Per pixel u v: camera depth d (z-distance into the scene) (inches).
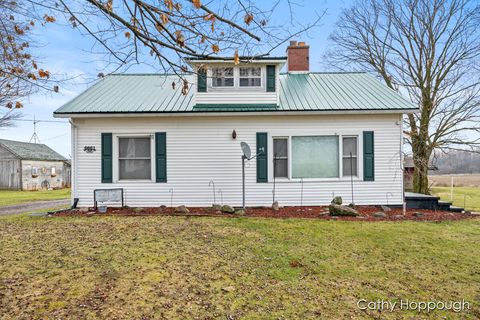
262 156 378.6
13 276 155.5
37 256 186.5
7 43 150.9
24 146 1122.0
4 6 139.5
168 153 379.9
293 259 184.5
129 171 383.9
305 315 120.8
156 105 380.2
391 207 377.1
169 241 221.0
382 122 377.1
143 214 332.5
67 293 137.0
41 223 288.5
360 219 305.0
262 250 201.3
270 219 303.3
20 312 120.1
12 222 294.7
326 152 379.9
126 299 131.9
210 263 176.2
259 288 144.7
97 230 256.2
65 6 120.3
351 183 378.0
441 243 222.7
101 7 115.6
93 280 151.2
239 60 143.4
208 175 381.1
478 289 147.3
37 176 1063.0
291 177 379.2
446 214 341.4
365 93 409.1
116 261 177.9
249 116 378.3
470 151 568.1
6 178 1004.6
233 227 267.0
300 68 499.5
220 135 380.5
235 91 381.4
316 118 377.7
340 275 161.8
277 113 364.8
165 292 139.2
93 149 376.2
